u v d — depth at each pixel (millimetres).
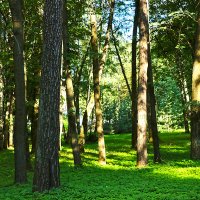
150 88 23016
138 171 19016
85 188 13641
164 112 43500
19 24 16984
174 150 30938
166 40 29125
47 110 13594
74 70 38219
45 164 13477
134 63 33281
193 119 22922
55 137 13672
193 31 26219
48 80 13617
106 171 20031
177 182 14828
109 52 36969
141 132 21234
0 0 26578
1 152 34219
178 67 36531
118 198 11617
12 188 15227
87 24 32656
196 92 23094
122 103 73062
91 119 60469
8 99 36812
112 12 30062
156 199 11234
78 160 22344
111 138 51281
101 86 39406
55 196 12211
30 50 28219
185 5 29344
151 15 30469
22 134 16922
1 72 32906
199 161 21734
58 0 13758
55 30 13703
